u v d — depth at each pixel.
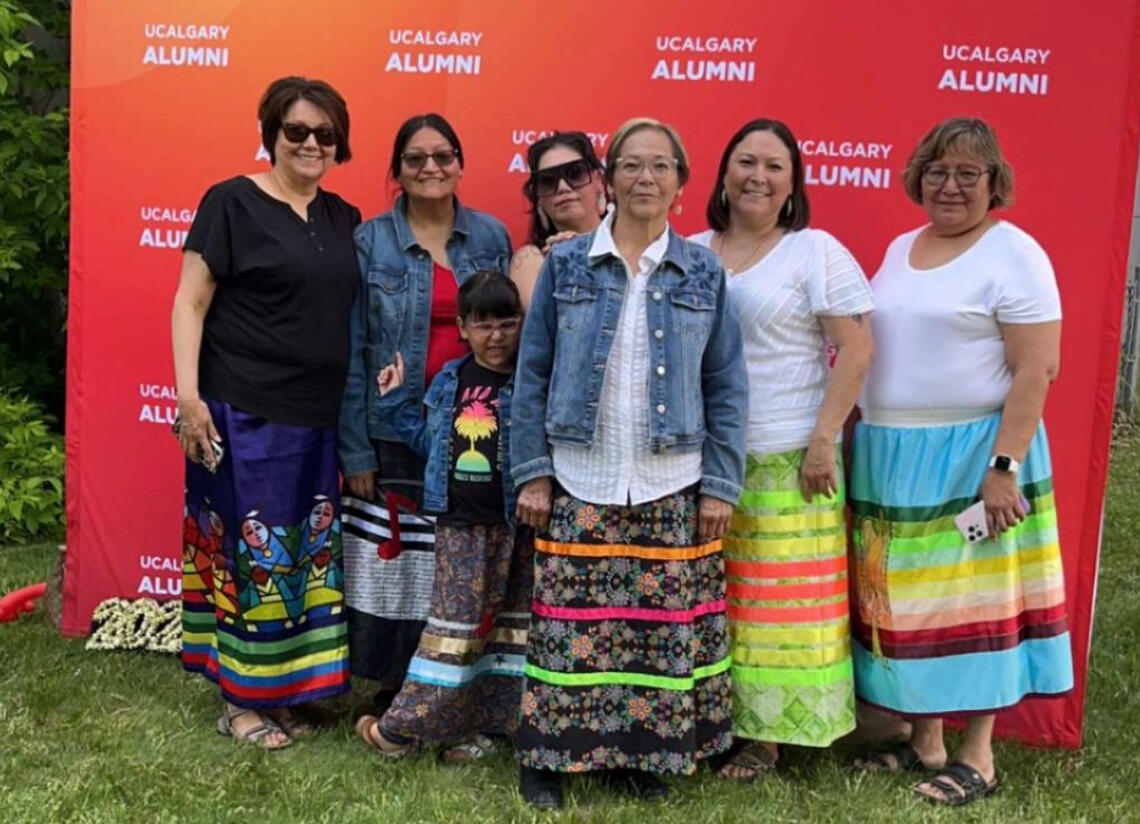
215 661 2.96
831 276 2.55
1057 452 3.11
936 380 2.56
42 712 3.05
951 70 3.10
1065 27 3.01
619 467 2.48
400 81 3.44
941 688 2.61
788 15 3.19
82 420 3.77
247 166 3.56
